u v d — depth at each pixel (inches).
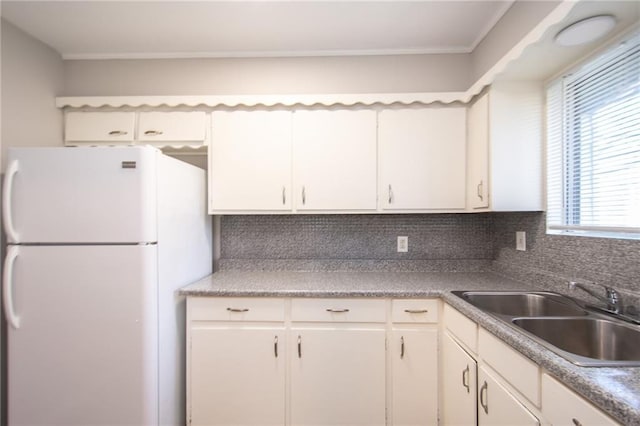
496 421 43.5
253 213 74.7
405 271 83.2
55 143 75.7
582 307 49.6
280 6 62.9
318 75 80.3
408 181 73.4
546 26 45.0
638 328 40.4
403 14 65.4
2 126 65.0
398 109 73.7
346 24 68.8
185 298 67.1
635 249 44.2
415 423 62.3
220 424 62.9
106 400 54.0
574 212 56.6
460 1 61.3
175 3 61.7
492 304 60.4
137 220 53.7
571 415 30.3
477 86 65.6
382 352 62.7
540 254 63.9
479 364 48.4
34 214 53.4
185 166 67.6
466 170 72.9
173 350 61.7
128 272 53.8
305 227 84.6
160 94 80.7
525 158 62.9
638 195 44.6
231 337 63.1
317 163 74.0
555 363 31.8
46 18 65.6
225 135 74.6
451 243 83.7
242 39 74.6
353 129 73.8
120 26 68.9
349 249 84.2
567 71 57.0
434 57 79.4
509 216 74.9
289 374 62.9
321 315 63.1
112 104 75.1
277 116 74.4
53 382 54.1
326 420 62.6
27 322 53.8
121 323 53.8
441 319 62.7
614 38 47.3
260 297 63.3
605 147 50.1
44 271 53.7
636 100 44.9
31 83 70.9
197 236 74.0
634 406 24.4
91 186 53.6
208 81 80.7
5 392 62.6
